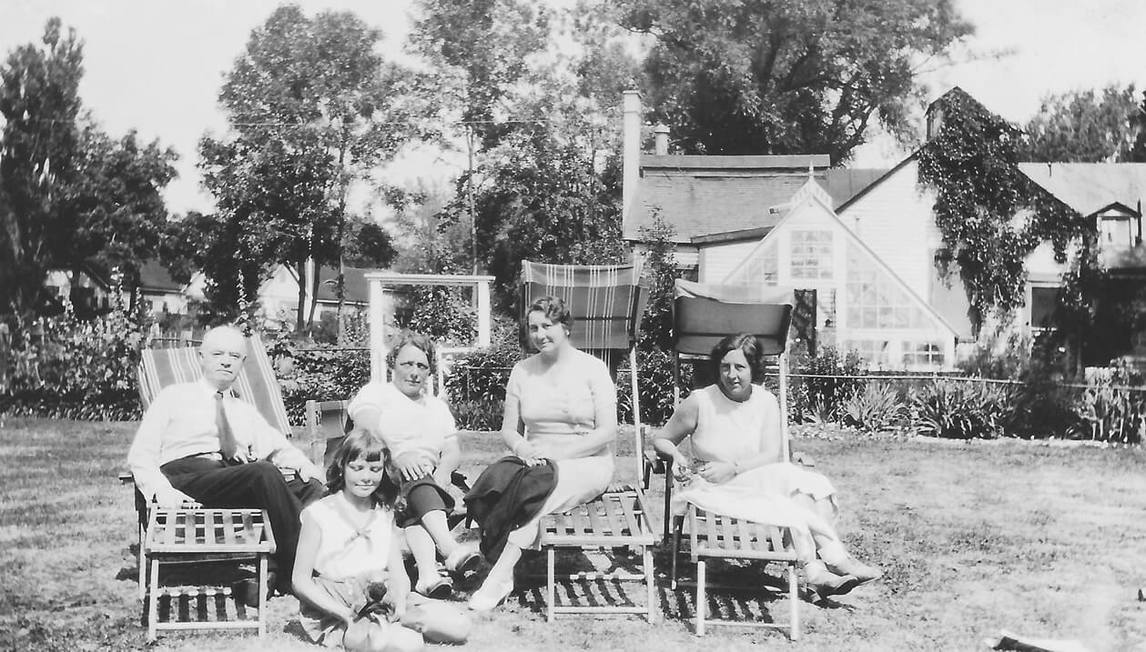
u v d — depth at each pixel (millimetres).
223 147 31250
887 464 10672
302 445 11195
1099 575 6082
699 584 4984
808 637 4906
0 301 26281
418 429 5715
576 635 4898
